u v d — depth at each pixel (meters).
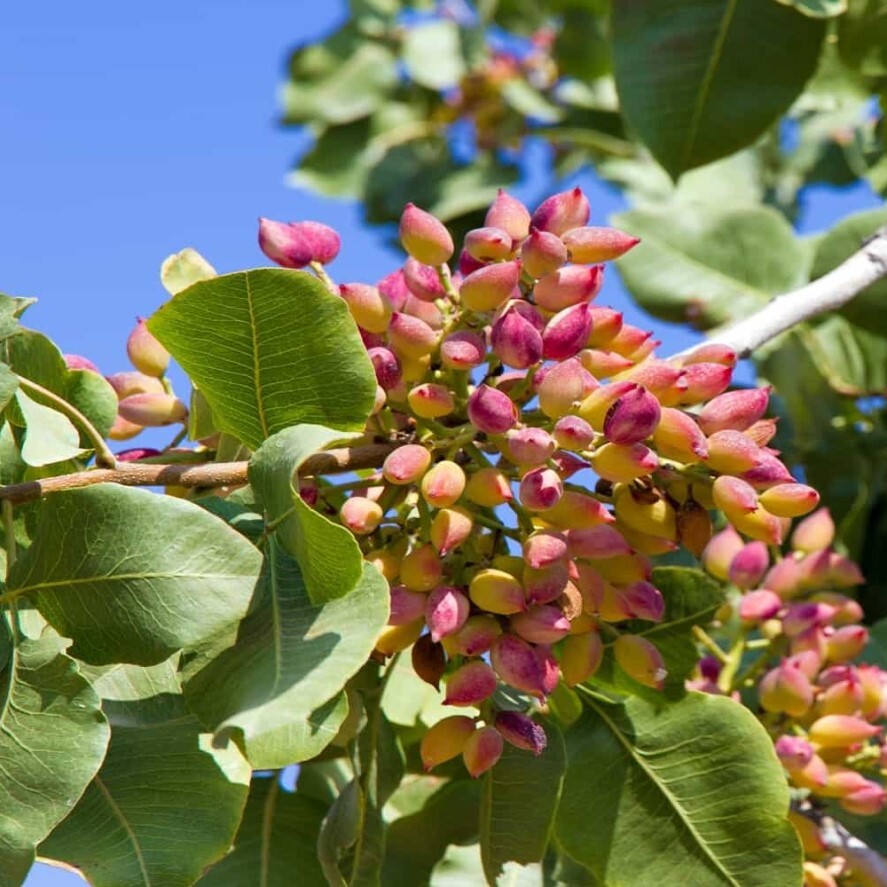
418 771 2.40
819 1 2.93
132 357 2.02
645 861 2.03
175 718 1.65
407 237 1.83
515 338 1.74
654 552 1.82
